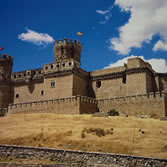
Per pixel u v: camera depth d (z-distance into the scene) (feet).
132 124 124.16
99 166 83.05
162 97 158.92
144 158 79.97
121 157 82.53
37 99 221.66
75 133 111.65
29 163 86.28
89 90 217.97
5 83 237.86
